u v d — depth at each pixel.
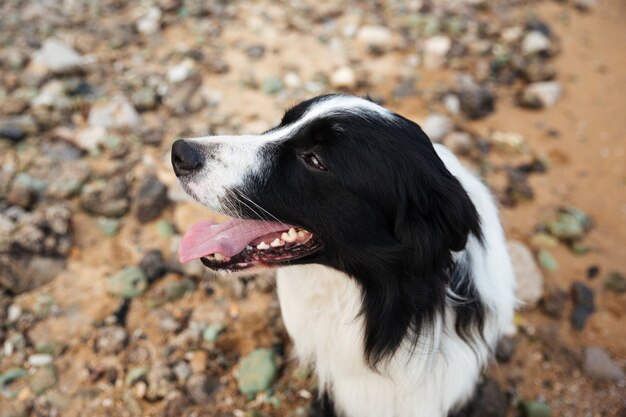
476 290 0.58
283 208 0.55
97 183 0.88
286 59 1.16
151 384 0.68
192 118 1.01
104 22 1.21
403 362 0.58
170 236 0.83
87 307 0.75
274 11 1.28
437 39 1.20
